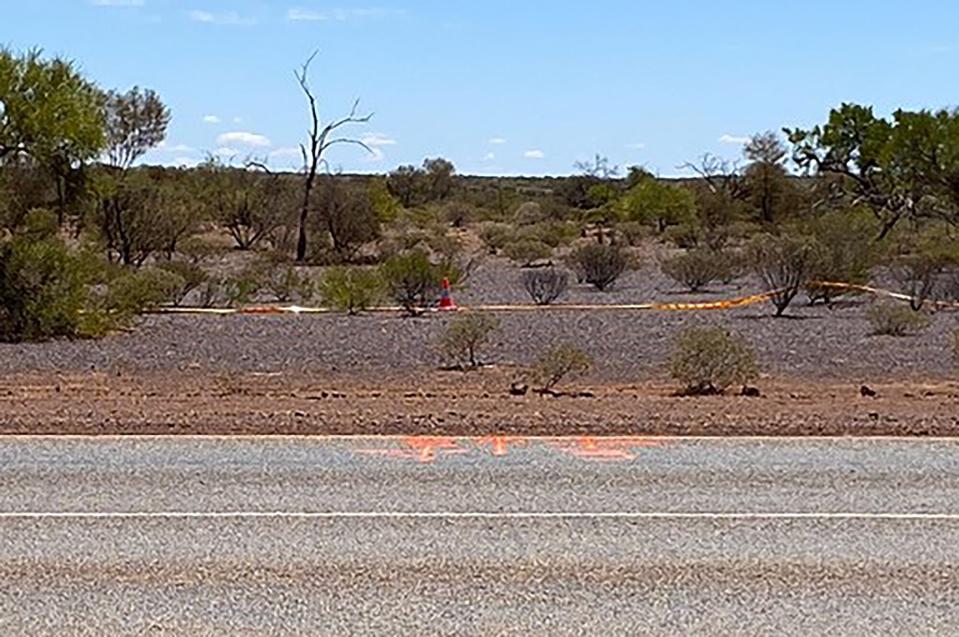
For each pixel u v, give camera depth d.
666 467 13.42
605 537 10.29
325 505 11.49
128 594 8.60
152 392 20.92
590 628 7.89
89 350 27.88
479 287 46.38
